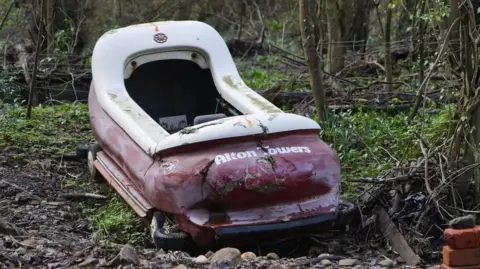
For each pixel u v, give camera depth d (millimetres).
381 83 11625
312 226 6602
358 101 10945
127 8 18000
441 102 10297
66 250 6055
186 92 9141
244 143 6668
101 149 8508
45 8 12242
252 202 6559
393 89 12008
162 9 18016
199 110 9133
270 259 6270
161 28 8648
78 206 8070
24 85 12070
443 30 7504
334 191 6793
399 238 6754
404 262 6512
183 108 9148
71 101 12211
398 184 7336
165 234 6613
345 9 13477
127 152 7480
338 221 6879
